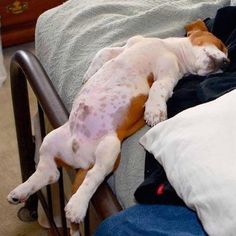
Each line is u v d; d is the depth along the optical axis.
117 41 1.39
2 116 2.30
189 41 1.21
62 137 1.04
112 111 1.03
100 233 0.88
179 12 1.48
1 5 2.59
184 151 0.85
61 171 1.20
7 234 1.74
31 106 2.30
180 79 1.20
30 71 1.26
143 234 0.83
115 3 1.58
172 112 1.10
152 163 1.01
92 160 1.01
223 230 0.73
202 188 0.79
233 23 1.34
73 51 1.40
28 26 2.74
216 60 1.15
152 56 1.12
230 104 0.90
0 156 2.07
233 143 0.82
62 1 2.74
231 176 0.77
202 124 0.88
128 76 1.08
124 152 1.07
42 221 1.68
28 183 1.05
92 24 1.50
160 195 0.92
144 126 1.10
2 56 2.49
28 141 1.59
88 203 0.97
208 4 1.49
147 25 1.45
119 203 0.99
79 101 1.07
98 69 1.19
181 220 0.85
